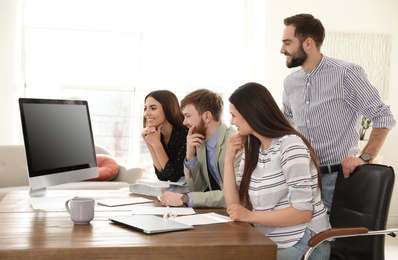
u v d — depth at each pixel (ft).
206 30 18.56
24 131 7.18
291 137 6.56
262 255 5.09
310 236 6.52
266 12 17.30
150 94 9.14
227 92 18.78
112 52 18.21
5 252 4.63
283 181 6.59
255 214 6.24
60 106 8.04
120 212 6.66
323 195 8.82
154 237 5.27
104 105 18.34
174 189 8.29
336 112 8.90
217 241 5.17
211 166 8.31
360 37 17.66
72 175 8.00
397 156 18.15
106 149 17.22
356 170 7.50
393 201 18.15
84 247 4.79
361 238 7.19
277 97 17.39
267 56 17.33
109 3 18.06
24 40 17.65
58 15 17.83
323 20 17.58
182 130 9.12
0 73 17.52
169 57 18.48
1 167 15.47
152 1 18.26
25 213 6.48
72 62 18.02
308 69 9.01
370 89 8.69
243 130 6.72
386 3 17.84
